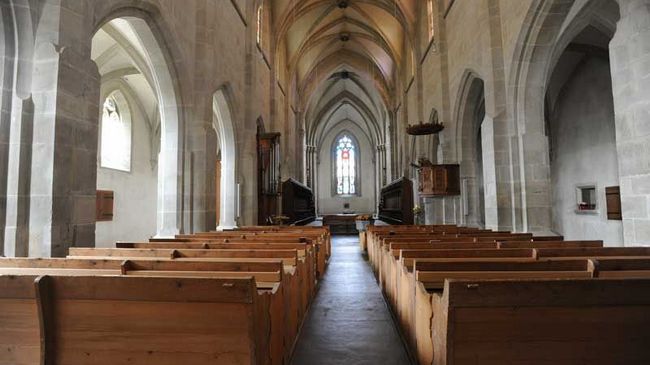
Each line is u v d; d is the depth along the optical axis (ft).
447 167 43.62
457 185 43.45
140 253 14.89
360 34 86.43
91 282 7.57
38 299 7.62
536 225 28.68
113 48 43.60
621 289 7.26
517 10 28.50
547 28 27.17
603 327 7.52
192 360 7.67
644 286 7.27
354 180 139.13
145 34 27.55
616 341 7.55
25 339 8.00
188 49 31.53
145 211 58.08
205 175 31.78
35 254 16.06
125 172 53.78
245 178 46.19
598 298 7.29
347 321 17.60
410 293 13.32
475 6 36.09
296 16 69.62
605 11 31.04
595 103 41.16
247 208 45.29
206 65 33.19
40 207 16.22
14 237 15.88
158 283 7.47
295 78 92.68
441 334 8.60
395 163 94.07
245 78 47.57
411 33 63.93
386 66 94.32
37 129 16.43
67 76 17.07
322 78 102.89
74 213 17.43
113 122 52.24
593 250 14.26
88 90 18.52
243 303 7.44
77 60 17.79
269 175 53.78
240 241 22.26
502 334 7.56
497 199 29.81
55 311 7.82
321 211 137.49
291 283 14.06
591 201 42.37
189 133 31.76
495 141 30.40
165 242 20.56
